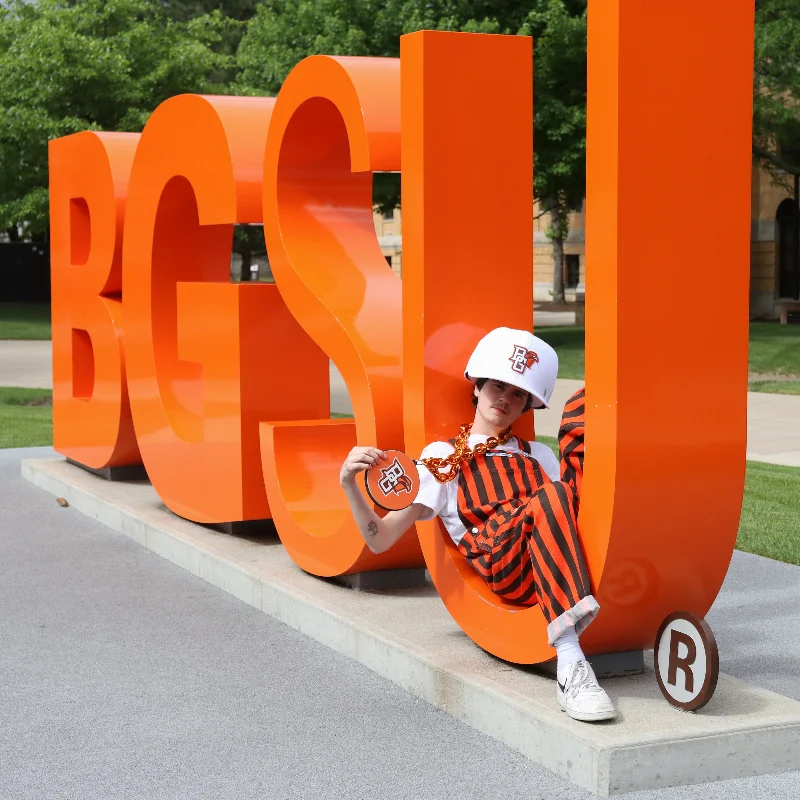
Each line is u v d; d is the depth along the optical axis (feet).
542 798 11.85
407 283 15.62
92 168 27.66
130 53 88.63
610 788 11.85
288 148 19.44
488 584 14.46
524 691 13.46
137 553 22.75
